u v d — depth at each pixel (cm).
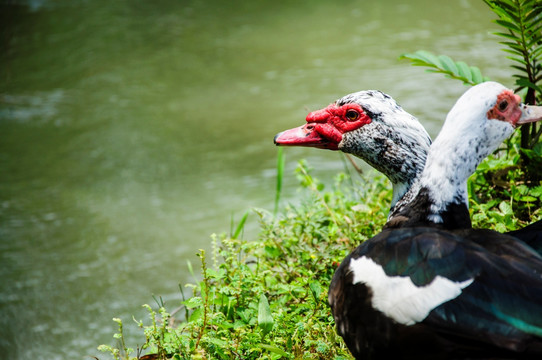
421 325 379
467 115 436
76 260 923
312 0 1981
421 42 1554
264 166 1126
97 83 1496
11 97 1451
